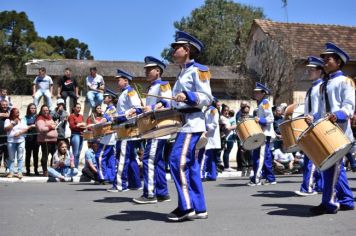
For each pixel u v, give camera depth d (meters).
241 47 26.89
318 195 8.35
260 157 10.55
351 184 10.30
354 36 29.39
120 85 8.88
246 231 5.32
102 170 10.89
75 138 13.23
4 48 41.47
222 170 14.81
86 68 29.30
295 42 27.56
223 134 14.59
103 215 6.51
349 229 5.36
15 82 32.19
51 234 5.35
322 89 6.52
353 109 6.16
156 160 7.64
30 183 11.67
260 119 10.46
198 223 5.78
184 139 5.89
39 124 12.71
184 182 5.89
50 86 16.34
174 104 6.04
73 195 8.91
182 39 6.01
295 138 7.73
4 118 12.62
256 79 24.36
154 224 5.77
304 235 5.12
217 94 29.45
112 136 10.73
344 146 5.62
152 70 7.76
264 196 8.48
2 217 6.46
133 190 9.52
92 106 16.39
